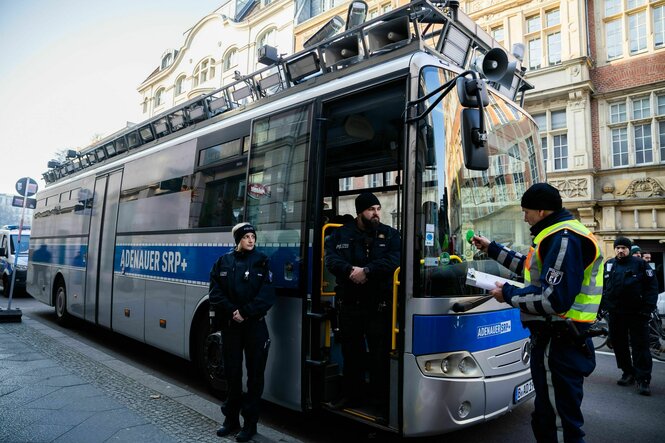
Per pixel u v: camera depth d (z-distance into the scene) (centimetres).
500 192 430
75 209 930
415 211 353
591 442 439
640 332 597
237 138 528
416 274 349
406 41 396
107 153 849
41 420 420
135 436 391
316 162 427
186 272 568
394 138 525
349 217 524
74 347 734
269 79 516
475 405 352
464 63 447
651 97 1465
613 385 637
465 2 1823
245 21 2591
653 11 1492
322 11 2256
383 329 388
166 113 675
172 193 623
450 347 349
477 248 366
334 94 425
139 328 655
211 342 517
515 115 478
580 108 1552
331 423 466
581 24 1566
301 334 414
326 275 460
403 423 342
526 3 1683
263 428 429
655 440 445
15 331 855
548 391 300
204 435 402
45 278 1048
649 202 1424
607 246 1498
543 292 282
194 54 2962
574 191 1548
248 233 410
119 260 730
